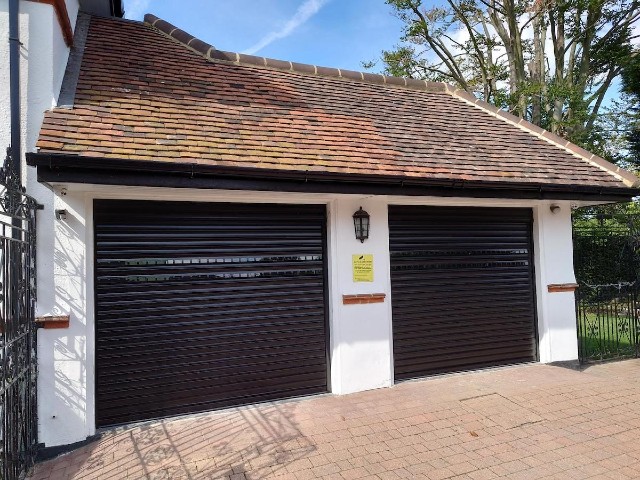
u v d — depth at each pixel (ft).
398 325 21.65
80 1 25.71
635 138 72.43
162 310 17.70
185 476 13.05
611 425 16.69
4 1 16.39
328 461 13.88
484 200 22.68
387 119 24.93
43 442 15.07
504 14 65.05
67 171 14.17
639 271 28.04
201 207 18.56
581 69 65.26
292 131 20.17
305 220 20.38
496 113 31.17
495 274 24.22
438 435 15.72
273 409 18.08
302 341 19.90
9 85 16.02
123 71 20.51
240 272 19.02
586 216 37.50
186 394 17.80
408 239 22.26
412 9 65.36
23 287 13.78
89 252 16.33
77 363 15.66
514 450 14.70
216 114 19.56
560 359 24.75
